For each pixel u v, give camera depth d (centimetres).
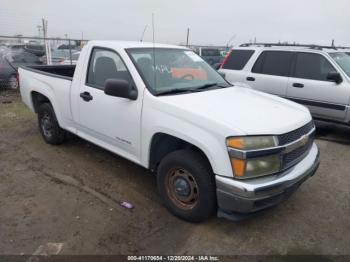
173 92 363
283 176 302
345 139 638
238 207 284
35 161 482
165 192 345
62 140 537
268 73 702
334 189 422
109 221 335
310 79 646
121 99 372
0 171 446
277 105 362
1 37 1272
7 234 309
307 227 337
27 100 571
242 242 309
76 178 428
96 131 423
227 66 779
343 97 599
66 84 464
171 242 306
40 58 1391
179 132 311
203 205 311
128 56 380
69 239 305
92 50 429
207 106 325
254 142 280
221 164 284
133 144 369
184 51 454
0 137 595
